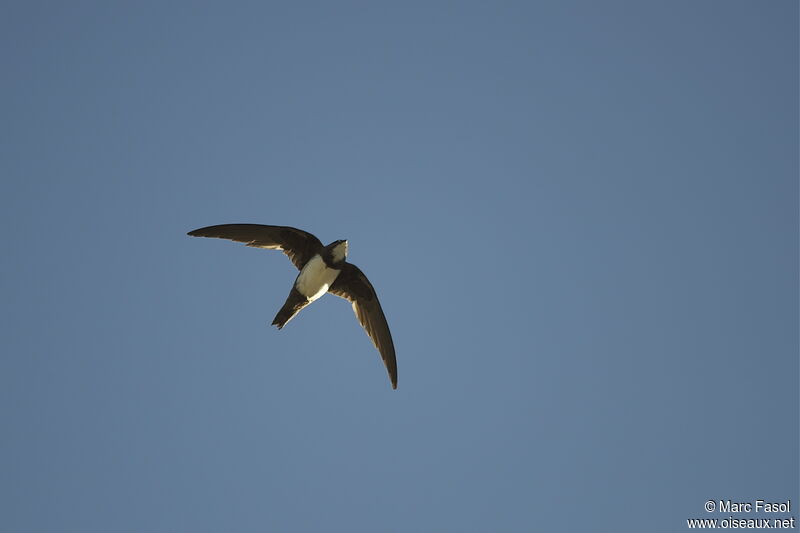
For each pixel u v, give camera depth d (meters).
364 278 14.89
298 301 14.22
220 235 14.50
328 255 14.27
